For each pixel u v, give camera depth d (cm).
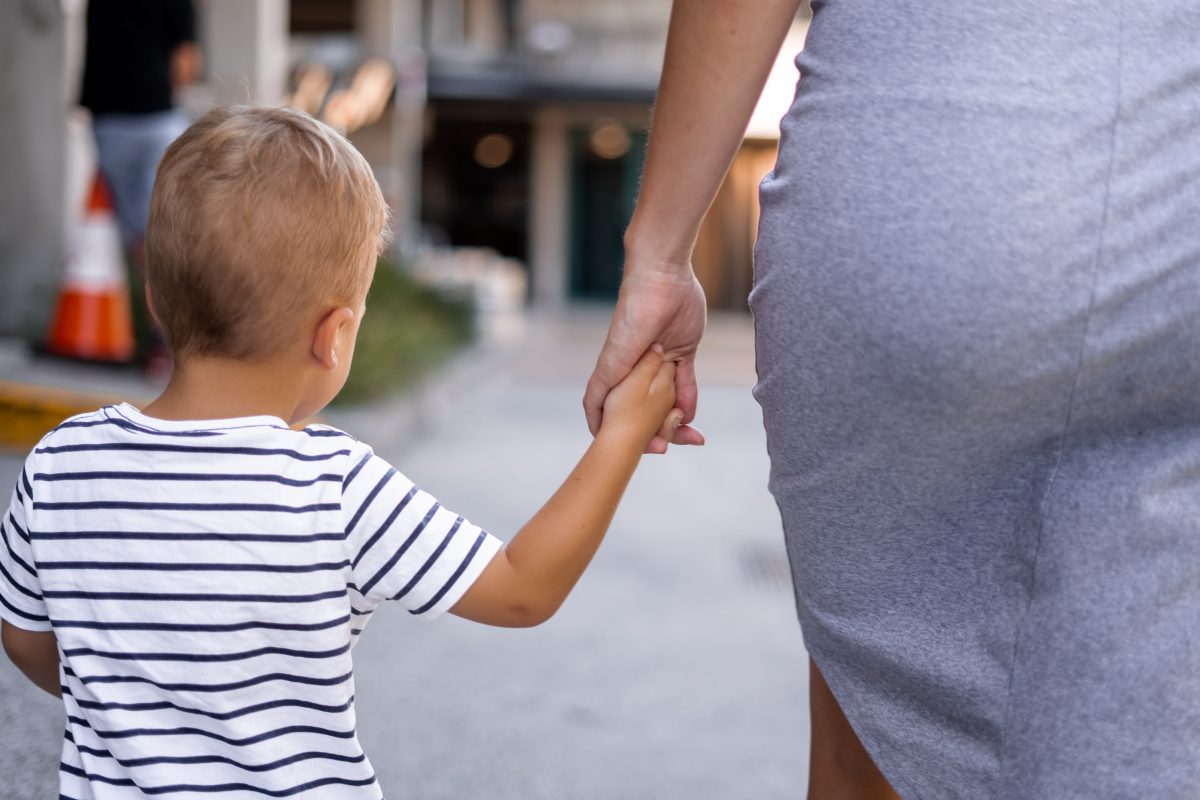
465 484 569
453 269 1387
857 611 125
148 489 134
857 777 142
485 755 276
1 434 484
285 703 135
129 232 620
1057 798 109
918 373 109
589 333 1653
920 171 108
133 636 133
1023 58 107
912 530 120
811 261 114
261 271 138
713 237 1991
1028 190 105
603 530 148
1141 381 107
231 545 132
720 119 132
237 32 827
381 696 308
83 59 602
